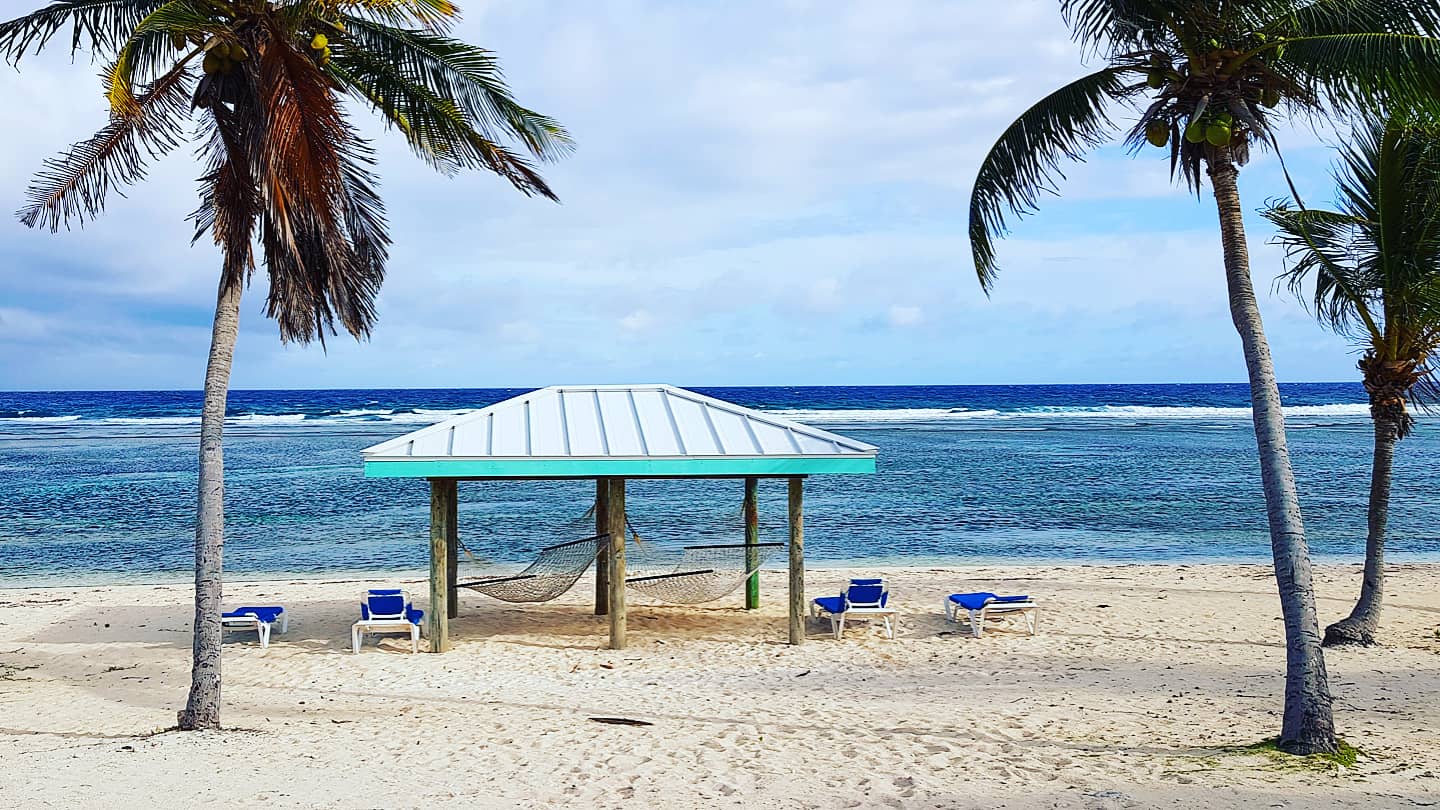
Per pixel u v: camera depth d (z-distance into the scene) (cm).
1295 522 775
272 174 851
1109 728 873
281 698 1043
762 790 722
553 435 1277
